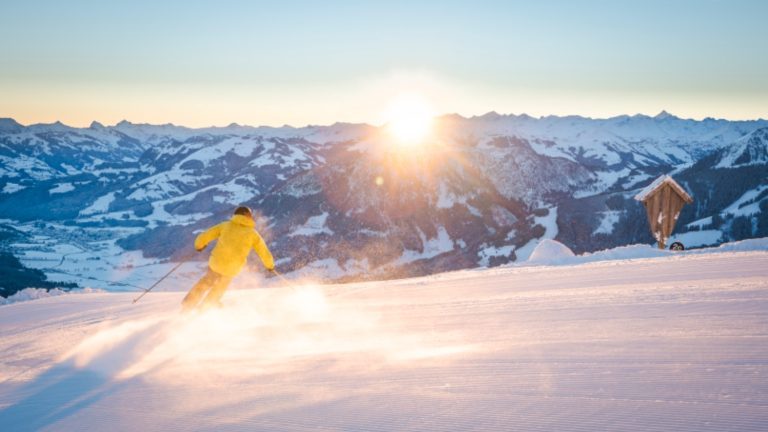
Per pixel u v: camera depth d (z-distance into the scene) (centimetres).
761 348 390
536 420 296
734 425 269
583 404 312
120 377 463
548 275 1061
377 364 444
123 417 358
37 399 413
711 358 376
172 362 505
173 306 946
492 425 295
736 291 651
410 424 306
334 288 1109
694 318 518
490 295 845
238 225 757
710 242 15525
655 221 1692
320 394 372
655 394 318
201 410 359
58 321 873
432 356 458
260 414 342
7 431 352
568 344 458
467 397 342
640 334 471
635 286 792
